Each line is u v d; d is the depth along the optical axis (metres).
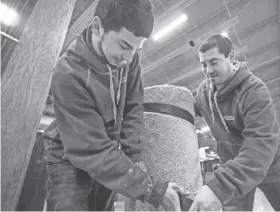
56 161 0.71
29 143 0.92
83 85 0.63
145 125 0.80
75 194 0.65
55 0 1.13
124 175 0.56
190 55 4.89
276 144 0.73
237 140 0.97
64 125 0.60
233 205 0.95
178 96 0.80
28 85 0.95
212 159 1.98
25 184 1.37
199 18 3.91
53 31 1.08
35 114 0.95
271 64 5.08
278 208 0.97
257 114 0.76
